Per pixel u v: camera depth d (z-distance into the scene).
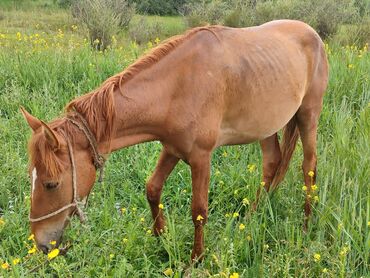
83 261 3.11
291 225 3.71
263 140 4.28
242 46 3.53
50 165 2.69
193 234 3.72
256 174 4.38
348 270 3.17
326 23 12.59
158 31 14.29
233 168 4.46
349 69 6.69
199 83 3.22
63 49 7.68
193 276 3.01
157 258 3.49
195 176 3.37
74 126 2.86
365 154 4.17
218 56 3.33
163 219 3.73
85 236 3.31
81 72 6.76
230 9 13.89
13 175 4.37
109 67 6.83
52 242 2.88
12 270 2.94
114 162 4.86
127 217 3.85
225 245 3.30
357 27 11.74
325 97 6.22
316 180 4.23
